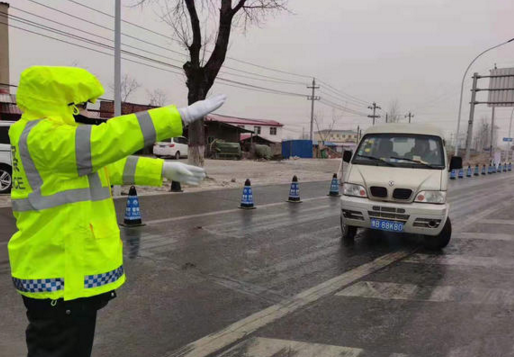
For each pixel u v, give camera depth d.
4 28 26.56
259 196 12.91
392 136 7.46
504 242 7.52
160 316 4.07
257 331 3.81
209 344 3.54
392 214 6.52
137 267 5.54
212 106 1.92
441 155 7.06
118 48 11.44
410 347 3.56
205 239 7.16
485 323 4.07
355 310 4.34
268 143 48.62
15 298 4.37
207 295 4.65
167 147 28.89
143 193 12.23
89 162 1.83
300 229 8.25
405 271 5.70
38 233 1.92
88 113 2.17
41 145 1.81
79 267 1.94
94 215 2.00
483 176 27.11
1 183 10.74
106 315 4.05
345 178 7.09
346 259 6.22
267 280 5.21
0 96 24.17
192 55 14.99
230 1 14.82
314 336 3.73
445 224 6.68
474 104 34.72
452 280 5.35
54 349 2.01
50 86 1.92
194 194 12.49
